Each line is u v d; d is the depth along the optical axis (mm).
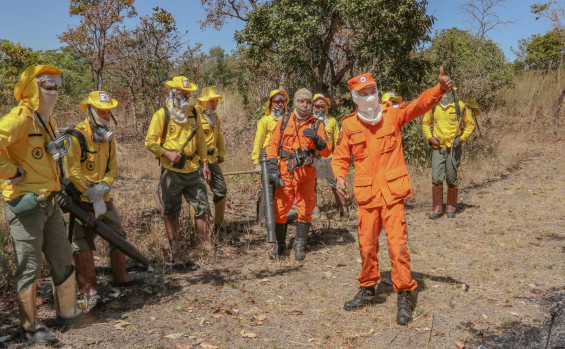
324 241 6273
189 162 5414
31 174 3518
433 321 4000
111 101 4309
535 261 5367
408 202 8266
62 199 3980
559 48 22109
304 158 5395
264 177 5473
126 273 4816
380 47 10203
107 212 4488
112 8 18609
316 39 10797
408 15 10148
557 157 12148
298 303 4426
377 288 4723
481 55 17172
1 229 5637
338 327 3943
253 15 11641
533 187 9203
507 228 6660
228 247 6027
